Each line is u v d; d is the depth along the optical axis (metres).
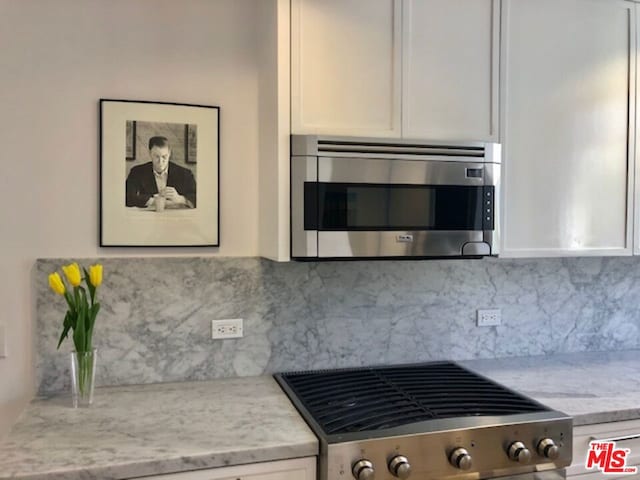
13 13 1.81
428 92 1.87
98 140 1.88
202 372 1.98
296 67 1.74
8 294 1.82
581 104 2.05
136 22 1.91
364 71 1.80
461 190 1.86
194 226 1.97
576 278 2.41
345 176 1.75
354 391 1.79
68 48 1.85
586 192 2.07
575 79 2.04
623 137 2.11
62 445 1.38
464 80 1.91
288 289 2.05
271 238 1.84
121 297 1.90
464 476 1.49
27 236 1.83
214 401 1.73
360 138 1.77
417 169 1.82
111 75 1.89
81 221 1.87
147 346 1.92
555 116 2.02
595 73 2.07
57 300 1.84
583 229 2.07
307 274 2.07
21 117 1.82
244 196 2.03
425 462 1.45
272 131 1.81
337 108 1.78
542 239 2.02
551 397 1.78
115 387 1.88
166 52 1.94
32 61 1.83
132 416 1.59
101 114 1.87
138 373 1.92
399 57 1.83
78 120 1.86
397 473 1.39
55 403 1.71
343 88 1.78
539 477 1.58
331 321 2.10
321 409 1.62
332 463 1.37
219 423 1.53
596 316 2.45
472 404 1.67
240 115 2.02
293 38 1.74
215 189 1.99
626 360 2.28
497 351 2.31
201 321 1.97
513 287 2.32
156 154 1.93
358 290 2.13
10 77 1.81
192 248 1.97
